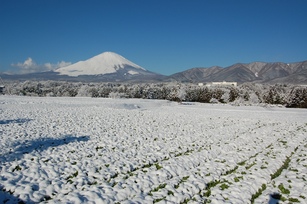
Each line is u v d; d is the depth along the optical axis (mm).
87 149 15680
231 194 10352
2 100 50719
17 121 23938
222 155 16281
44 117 27562
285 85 122875
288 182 11891
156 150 16578
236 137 22672
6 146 14711
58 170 11750
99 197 9305
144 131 23000
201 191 10633
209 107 65000
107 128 23266
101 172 11898
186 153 16500
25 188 9578
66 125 23344
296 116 44531
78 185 10312
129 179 11227
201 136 22203
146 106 59156
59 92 122625
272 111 55562
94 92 115812
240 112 49844
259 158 15781
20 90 116875
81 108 41125
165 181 11453
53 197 9266
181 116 37406
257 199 10109
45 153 14211
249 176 12477
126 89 123750
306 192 10727
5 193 9141
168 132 23266
